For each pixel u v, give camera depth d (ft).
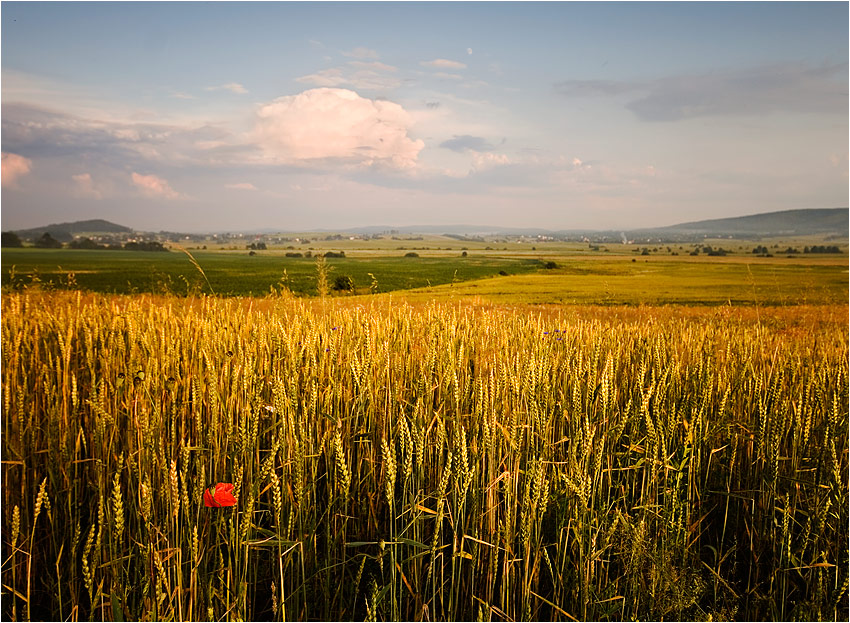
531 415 9.99
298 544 8.11
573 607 8.42
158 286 28.91
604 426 10.66
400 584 8.40
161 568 7.25
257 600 9.22
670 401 12.51
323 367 12.50
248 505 7.79
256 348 14.28
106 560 8.57
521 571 8.87
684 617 8.33
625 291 82.69
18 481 10.89
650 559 8.38
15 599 8.02
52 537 9.37
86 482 10.62
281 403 9.71
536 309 37.24
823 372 13.03
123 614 7.76
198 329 16.70
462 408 11.66
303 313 18.54
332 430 10.96
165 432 11.18
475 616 8.56
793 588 9.34
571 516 8.92
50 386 12.07
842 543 8.97
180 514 8.64
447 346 14.10
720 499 11.32
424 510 8.07
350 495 10.21
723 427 11.40
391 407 11.94
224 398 11.80
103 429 9.82
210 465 10.02
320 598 8.93
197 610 8.11
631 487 10.71
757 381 12.46
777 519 10.04
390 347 15.38
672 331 20.22
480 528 9.06
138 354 13.42
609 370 11.02
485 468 9.61
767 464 10.30
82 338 16.99
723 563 10.05
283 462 9.25
